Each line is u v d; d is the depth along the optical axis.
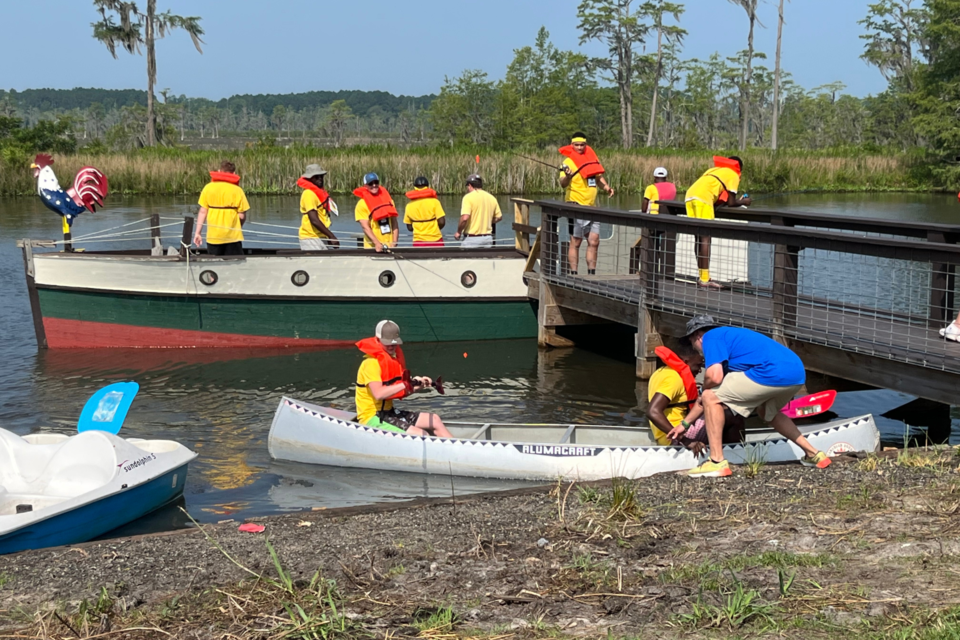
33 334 13.10
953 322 8.28
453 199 35.09
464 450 7.56
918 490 5.45
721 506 5.32
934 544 4.51
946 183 46.44
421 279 12.87
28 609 4.15
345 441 7.81
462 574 4.39
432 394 10.28
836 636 3.55
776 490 5.60
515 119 80.62
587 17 79.06
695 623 3.73
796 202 37.47
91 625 3.94
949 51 55.19
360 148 39.62
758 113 101.75
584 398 10.11
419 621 3.86
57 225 24.77
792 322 8.91
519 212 13.38
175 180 37.00
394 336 7.91
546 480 7.35
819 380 9.59
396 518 5.36
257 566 4.57
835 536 4.73
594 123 91.81
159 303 12.45
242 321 12.58
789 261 8.84
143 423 9.14
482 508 5.51
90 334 12.45
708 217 11.18
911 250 7.74
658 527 5.00
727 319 9.55
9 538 5.60
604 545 4.75
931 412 9.55
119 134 76.06
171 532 5.22
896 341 8.24
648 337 10.77
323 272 12.59
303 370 11.50
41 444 6.80
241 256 12.41
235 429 8.96
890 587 4.01
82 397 10.02
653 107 81.81
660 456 7.07
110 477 6.39
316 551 4.77
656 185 12.80
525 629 3.75
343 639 3.70
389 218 13.11
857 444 7.28
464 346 12.91
